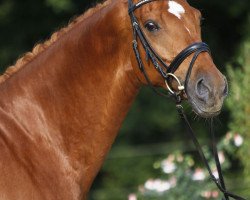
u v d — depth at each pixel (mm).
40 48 7629
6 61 21062
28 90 7430
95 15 7590
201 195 11828
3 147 7113
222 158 12125
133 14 7445
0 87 7461
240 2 21734
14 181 7039
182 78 7270
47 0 20641
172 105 21234
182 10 7340
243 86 12727
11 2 21656
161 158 20047
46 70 7488
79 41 7516
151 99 21234
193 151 19406
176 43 7266
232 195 7625
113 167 20531
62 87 7461
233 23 22125
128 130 21141
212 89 7086
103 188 20609
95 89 7508
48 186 7219
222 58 21875
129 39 7504
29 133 7309
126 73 7566
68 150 7438
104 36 7504
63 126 7438
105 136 7590
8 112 7316
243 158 12633
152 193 12016
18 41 21422
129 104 7711
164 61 7324
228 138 12484
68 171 7391
